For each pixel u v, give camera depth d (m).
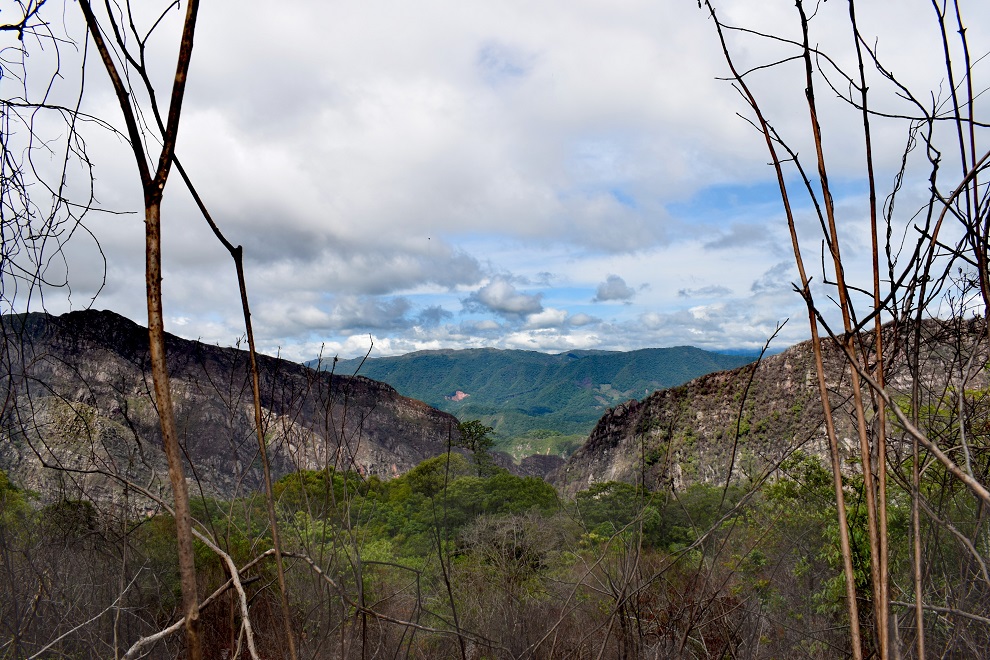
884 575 1.00
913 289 1.08
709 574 1.78
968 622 1.29
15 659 1.53
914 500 1.07
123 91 0.93
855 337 1.10
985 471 1.26
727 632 1.90
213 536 1.59
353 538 1.74
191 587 0.91
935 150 1.04
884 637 0.99
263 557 1.19
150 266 0.94
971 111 1.02
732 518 1.69
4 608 1.68
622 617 1.81
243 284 1.14
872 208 1.10
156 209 0.95
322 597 1.75
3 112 1.29
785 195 1.10
